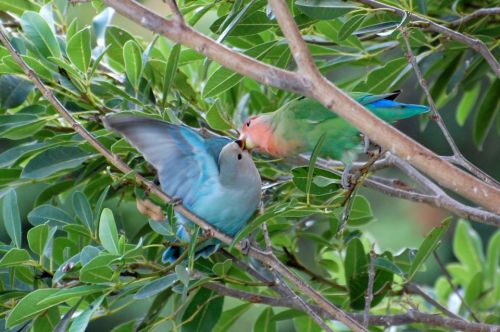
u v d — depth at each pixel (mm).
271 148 7562
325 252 10031
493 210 5652
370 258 7910
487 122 10539
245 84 10141
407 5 8469
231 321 9180
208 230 7453
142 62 8438
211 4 8125
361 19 7680
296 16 8180
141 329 8023
